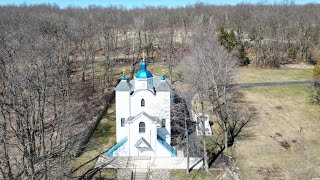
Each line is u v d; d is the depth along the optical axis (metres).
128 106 54.41
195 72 57.84
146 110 54.81
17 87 47.19
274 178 47.69
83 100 77.94
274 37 125.00
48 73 61.72
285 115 69.81
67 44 90.38
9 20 109.62
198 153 53.84
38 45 66.31
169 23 154.12
